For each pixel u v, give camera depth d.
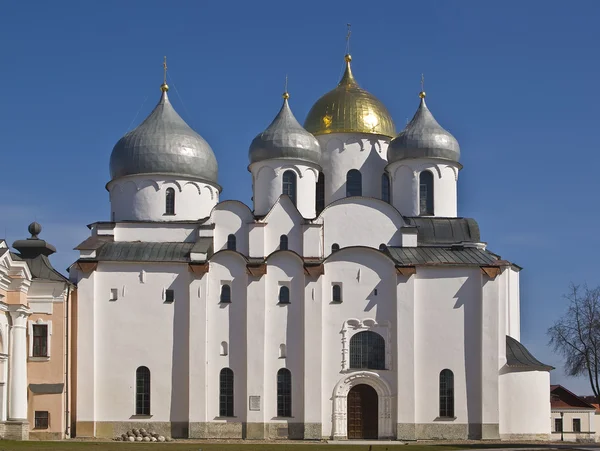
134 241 82.56
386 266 79.81
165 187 85.44
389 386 78.00
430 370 78.38
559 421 102.44
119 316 78.69
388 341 78.75
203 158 86.94
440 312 79.06
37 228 79.88
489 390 77.94
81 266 78.69
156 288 79.19
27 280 73.75
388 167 89.75
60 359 75.88
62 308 76.50
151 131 86.69
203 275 78.69
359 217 82.44
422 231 84.81
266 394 77.62
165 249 81.38
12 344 72.25
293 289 79.06
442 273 79.62
